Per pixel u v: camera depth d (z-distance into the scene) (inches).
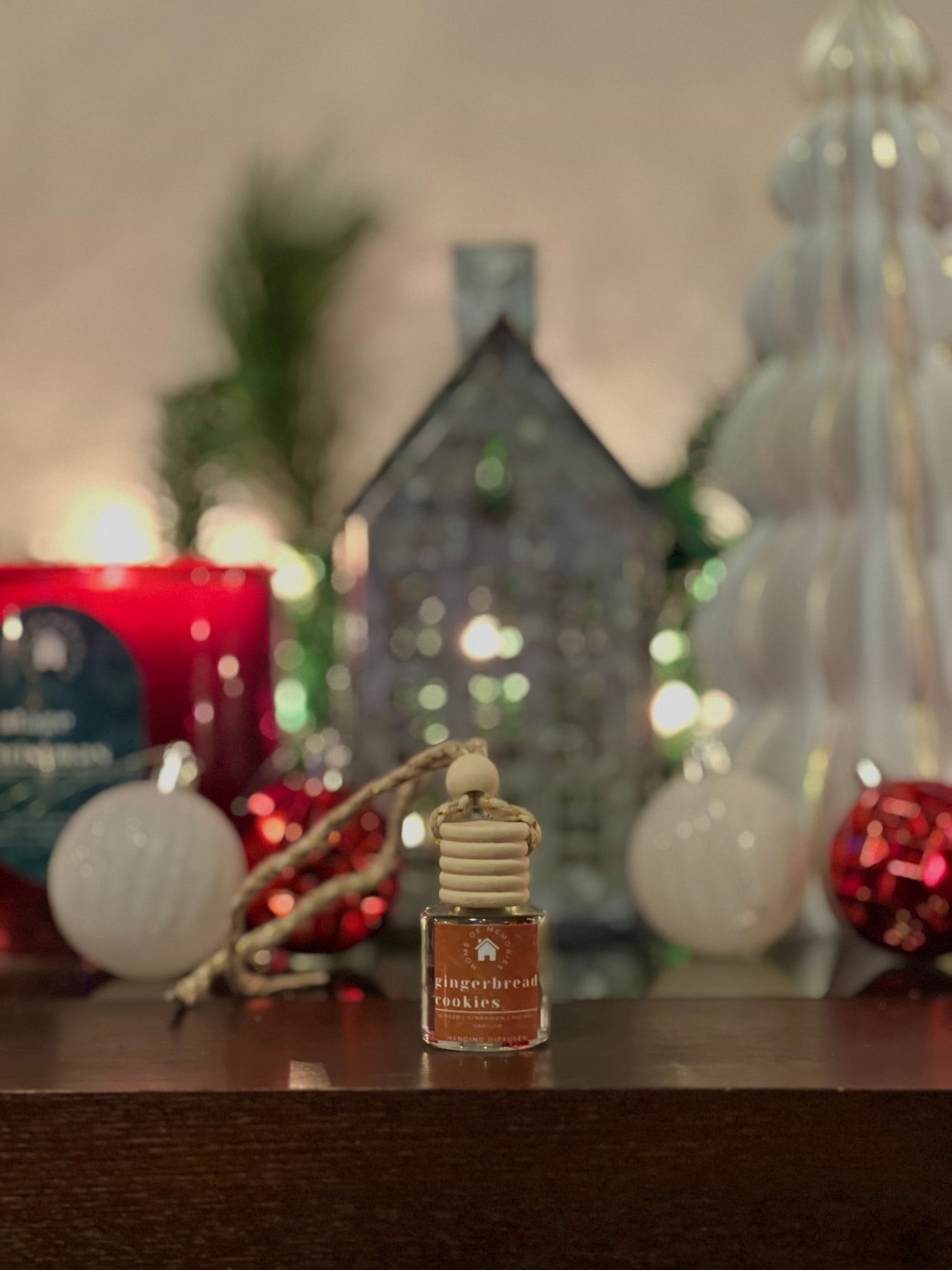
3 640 19.3
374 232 37.7
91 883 17.5
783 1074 13.5
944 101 38.4
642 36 40.1
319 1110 13.1
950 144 22.5
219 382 32.2
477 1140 13.1
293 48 40.7
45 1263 13.0
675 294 39.4
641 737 21.9
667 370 39.0
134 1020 16.0
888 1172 13.0
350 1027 15.7
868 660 21.2
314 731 26.1
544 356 39.1
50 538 39.5
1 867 19.2
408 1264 13.1
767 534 22.6
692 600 26.1
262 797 19.5
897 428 21.1
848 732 21.2
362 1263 13.1
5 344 40.1
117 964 17.8
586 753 21.9
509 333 21.5
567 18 40.1
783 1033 15.2
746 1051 14.4
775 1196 13.0
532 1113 13.1
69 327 40.5
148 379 40.3
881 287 21.5
